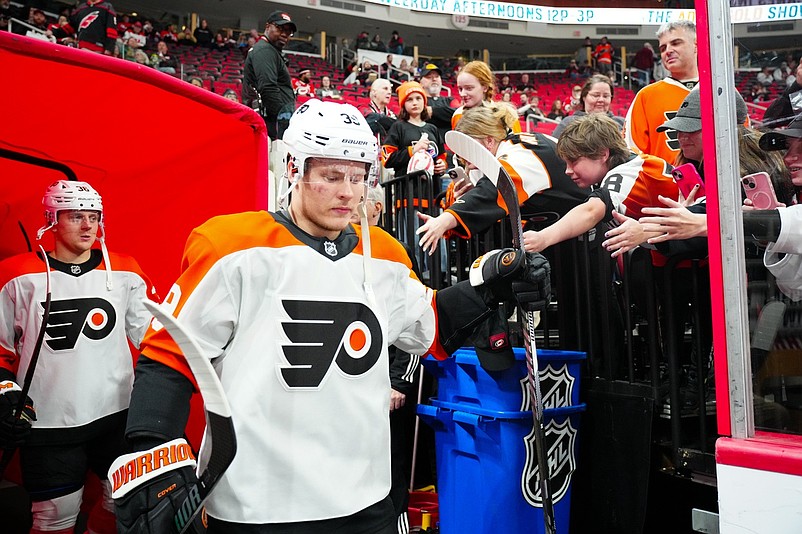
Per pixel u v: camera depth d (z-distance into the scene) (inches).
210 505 53.4
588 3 764.0
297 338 54.4
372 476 57.7
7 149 102.7
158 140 105.4
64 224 107.8
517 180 105.1
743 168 59.2
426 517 119.5
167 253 118.1
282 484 53.1
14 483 113.2
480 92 162.2
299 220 57.5
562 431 95.7
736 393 58.9
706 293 99.2
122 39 539.2
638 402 93.3
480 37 805.2
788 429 60.0
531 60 805.2
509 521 90.4
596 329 105.3
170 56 563.5
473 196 104.7
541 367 92.9
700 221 79.0
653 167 95.9
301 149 54.7
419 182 143.4
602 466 98.8
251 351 54.0
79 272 110.3
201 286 52.9
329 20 759.7
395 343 67.2
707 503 90.2
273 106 203.8
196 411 105.7
